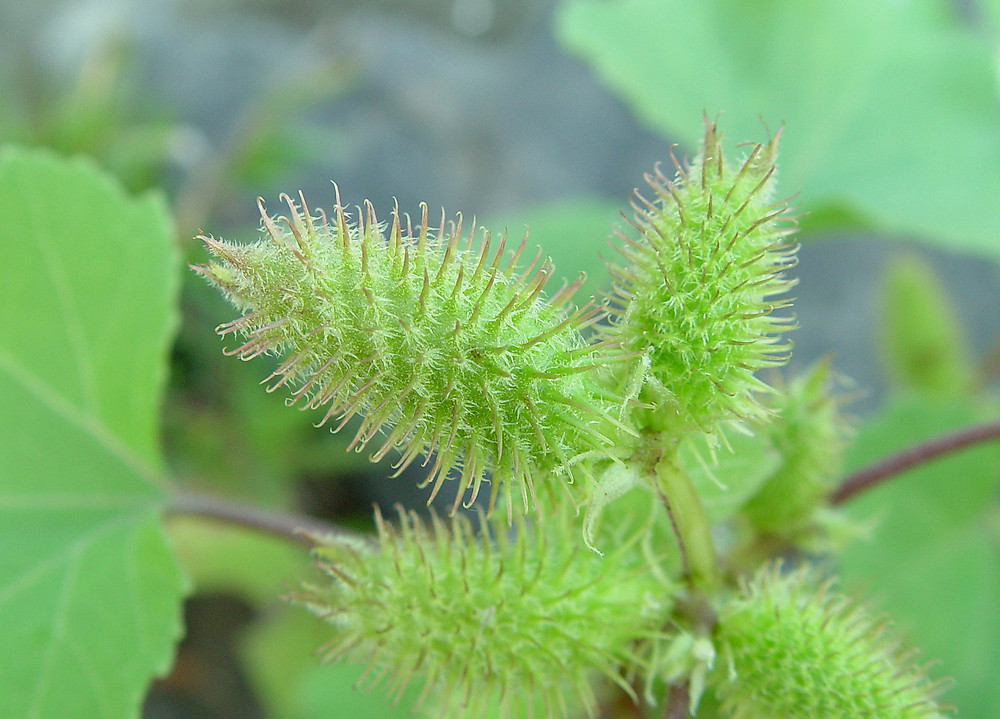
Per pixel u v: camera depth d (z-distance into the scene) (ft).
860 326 1.06
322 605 0.38
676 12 0.70
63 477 0.48
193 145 1.05
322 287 0.34
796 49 0.68
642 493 0.40
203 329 0.89
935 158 0.66
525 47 1.31
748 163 0.36
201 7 1.46
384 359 0.34
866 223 0.61
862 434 0.66
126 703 0.46
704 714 0.45
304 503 0.99
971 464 0.65
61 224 0.49
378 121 1.19
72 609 0.47
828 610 0.39
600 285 0.58
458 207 1.16
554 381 0.35
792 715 0.39
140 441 0.49
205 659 0.98
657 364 0.36
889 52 0.68
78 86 1.10
